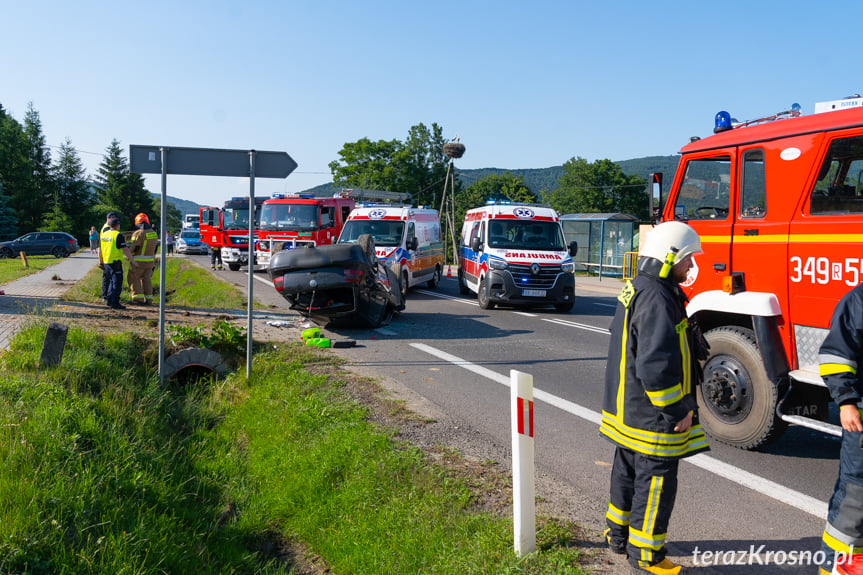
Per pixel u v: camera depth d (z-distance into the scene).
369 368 8.80
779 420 5.39
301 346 10.01
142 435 5.37
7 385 5.40
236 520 4.58
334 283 11.15
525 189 85.38
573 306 17.25
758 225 5.65
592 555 3.68
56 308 11.75
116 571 3.36
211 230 29.47
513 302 15.43
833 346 3.06
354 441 5.40
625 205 79.88
